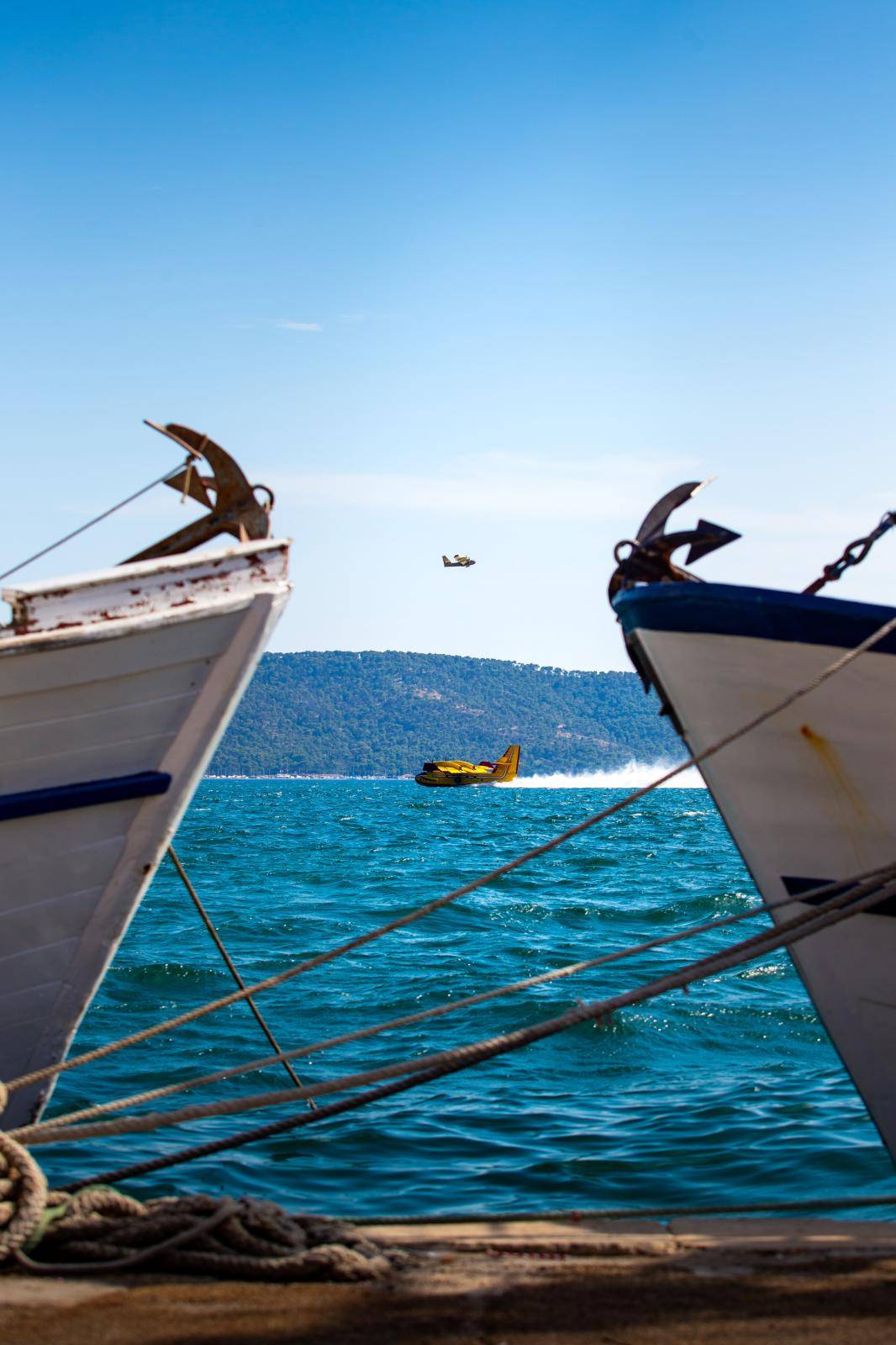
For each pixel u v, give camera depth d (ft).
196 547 19.58
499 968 49.55
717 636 18.71
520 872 99.04
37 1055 19.34
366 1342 12.07
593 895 79.00
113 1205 15.10
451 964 50.39
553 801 356.18
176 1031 37.22
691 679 19.08
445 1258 14.94
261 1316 12.72
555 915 67.72
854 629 18.03
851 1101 29.71
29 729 17.66
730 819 19.56
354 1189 23.58
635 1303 13.23
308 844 135.95
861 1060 19.25
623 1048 35.50
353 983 45.80
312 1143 26.63
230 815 229.66
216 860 109.50
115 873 18.66
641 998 17.24
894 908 18.33
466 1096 30.63
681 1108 29.30
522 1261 14.82
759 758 18.99
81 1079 31.89
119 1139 26.84
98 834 18.35
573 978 46.44
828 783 18.74
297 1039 36.68
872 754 18.38
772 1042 36.37
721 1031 37.60
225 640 18.20
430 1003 41.91
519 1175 24.40
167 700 18.21
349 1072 33.12
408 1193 23.38
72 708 17.75
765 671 18.62
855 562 19.33
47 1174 24.23
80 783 18.07
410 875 94.43
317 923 63.82
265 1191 23.43
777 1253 15.05
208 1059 34.06
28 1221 14.37
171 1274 14.20
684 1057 34.78
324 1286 13.73
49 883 18.38
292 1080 32.27
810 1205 18.76
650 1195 23.13
